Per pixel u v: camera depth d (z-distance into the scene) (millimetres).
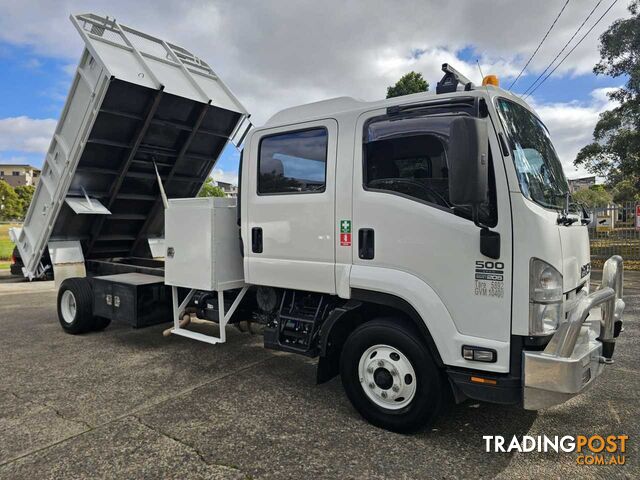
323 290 3811
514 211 2906
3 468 2949
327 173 3764
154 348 5715
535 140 3549
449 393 3361
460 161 2691
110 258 7551
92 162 6109
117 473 2889
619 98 14922
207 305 5133
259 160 4273
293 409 3875
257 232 4289
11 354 5449
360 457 3086
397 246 3361
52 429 3490
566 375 2689
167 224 5078
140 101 5742
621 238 13734
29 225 7180
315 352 3998
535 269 2875
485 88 3219
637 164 15742
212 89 6492
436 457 3092
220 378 4641
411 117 3355
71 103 5883
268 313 4559
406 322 3447
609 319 3312
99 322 6359
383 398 3482
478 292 3020
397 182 3398
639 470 2936
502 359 2943
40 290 10648
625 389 4266
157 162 6629
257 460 3045
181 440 3316
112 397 4121
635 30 13641
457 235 3092
